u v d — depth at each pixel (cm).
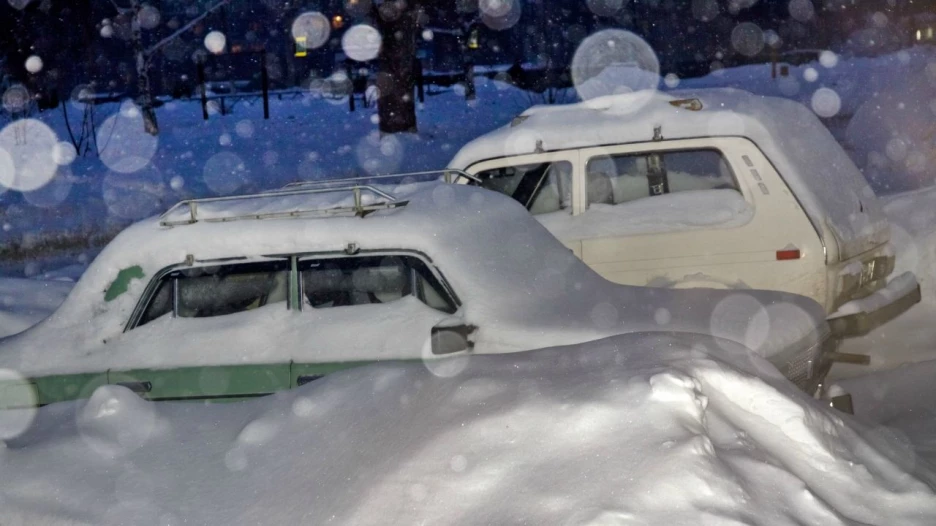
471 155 823
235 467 384
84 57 3500
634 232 758
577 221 780
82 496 373
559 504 308
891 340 799
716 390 380
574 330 516
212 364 532
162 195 1941
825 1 3556
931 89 1809
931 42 3416
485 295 540
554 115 836
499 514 312
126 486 378
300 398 423
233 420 422
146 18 3650
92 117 2633
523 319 529
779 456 360
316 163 2122
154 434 418
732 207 752
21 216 1823
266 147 2334
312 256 556
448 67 3884
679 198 771
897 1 3503
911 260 894
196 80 3525
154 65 3712
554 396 361
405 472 339
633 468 316
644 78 2066
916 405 618
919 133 1658
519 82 3117
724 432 354
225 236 560
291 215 571
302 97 3111
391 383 413
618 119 802
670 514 298
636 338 431
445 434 352
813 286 732
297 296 552
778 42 3522
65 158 2359
